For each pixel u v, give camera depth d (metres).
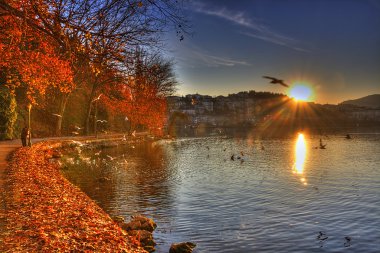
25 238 10.17
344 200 25.45
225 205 23.41
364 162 51.19
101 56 13.30
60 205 14.61
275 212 21.80
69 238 10.71
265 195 27.00
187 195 26.39
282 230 18.19
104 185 29.06
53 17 12.55
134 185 29.72
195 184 31.47
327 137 123.81
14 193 15.77
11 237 10.20
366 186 31.50
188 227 18.38
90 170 36.41
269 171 41.69
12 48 26.12
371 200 25.41
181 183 31.78
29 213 12.75
